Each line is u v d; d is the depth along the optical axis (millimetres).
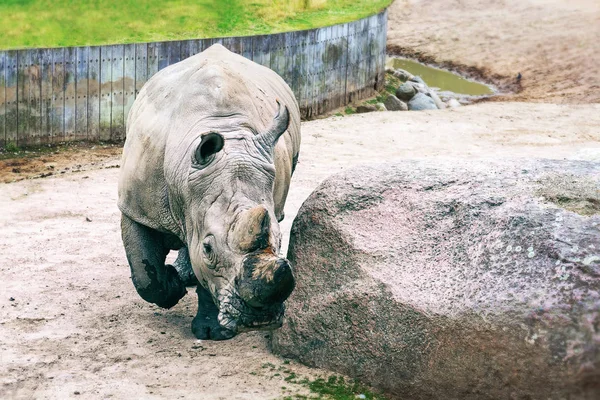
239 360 5980
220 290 4738
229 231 4699
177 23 17875
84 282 7625
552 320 4840
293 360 5957
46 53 13203
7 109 13023
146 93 6285
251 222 4504
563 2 27266
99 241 8828
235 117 5508
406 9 29109
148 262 6164
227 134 5164
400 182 6113
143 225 6074
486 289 5145
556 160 6203
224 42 15109
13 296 7215
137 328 6594
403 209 5941
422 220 5816
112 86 13906
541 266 5043
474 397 5086
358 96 18859
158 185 5773
